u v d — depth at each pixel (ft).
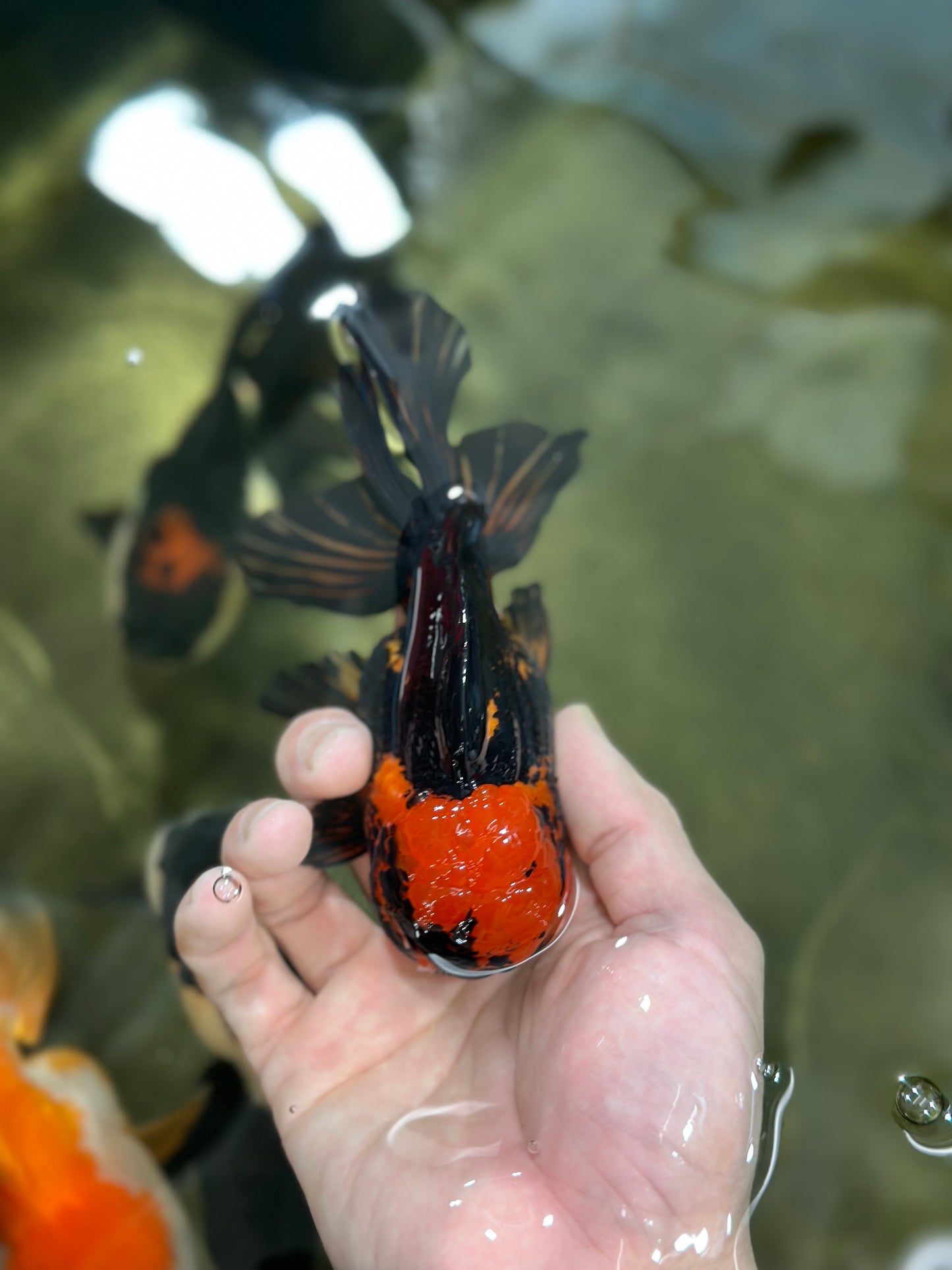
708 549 1.13
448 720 0.59
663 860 0.64
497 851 0.54
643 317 1.26
